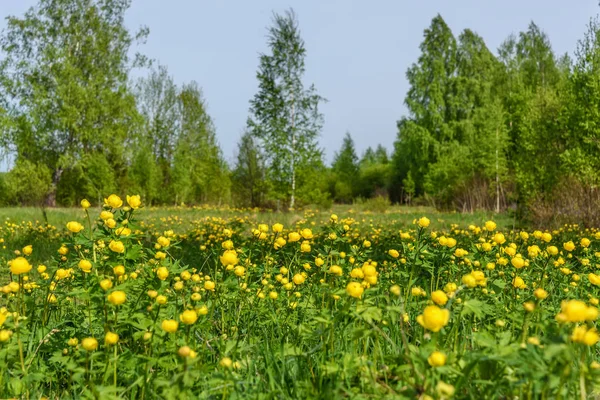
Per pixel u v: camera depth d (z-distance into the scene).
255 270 3.15
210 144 36.03
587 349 1.98
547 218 10.62
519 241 6.18
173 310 2.33
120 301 1.87
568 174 12.81
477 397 1.58
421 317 1.51
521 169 15.15
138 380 1.81
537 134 15.04
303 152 21.11
